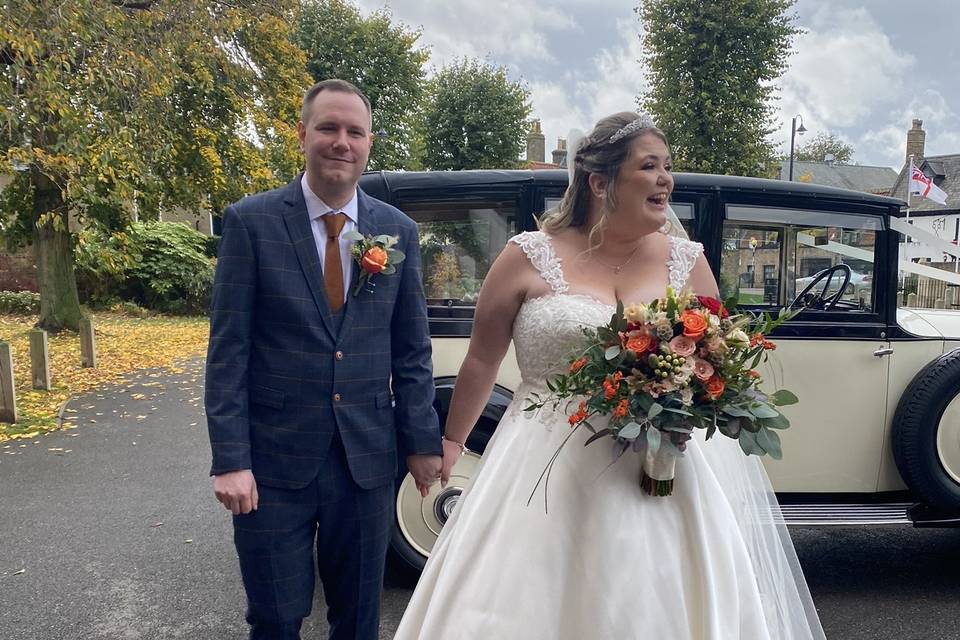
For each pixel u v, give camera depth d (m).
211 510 4.30
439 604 1.75
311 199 1.99
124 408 7.03
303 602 1.97
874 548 3.86
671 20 16.20
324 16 18.72
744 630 1.69
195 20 9.48
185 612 3.05
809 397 3.22
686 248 2.03
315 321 1.92
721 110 15.60
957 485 3.16
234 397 1.85
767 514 2.04
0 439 5.80
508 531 1.74
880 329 3.26
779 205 3.28
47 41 6.64
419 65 19.67
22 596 3.19
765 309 3.38
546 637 1.63
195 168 11.02
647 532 1.66
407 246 2.14
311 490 1.94
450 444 2.16
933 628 2.96
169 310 15.21
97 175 7.66
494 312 1.99
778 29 15.72
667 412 1.51
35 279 15.42
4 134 6.75
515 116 22.58
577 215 1.98
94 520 4.12
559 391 1.65
